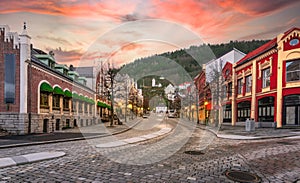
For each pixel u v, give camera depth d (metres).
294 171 5.94
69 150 8.85
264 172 5.83
